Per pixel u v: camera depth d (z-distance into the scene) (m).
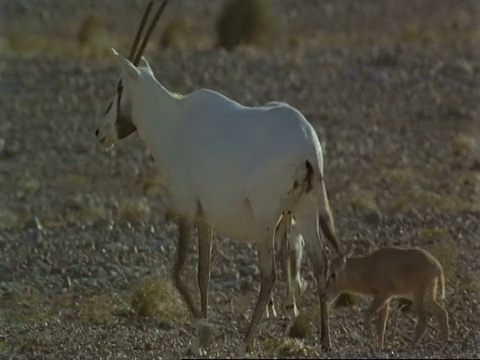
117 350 41.28
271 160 36.91
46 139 90.38
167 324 45.56
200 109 39.78
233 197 37.78
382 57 109.62
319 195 36.84
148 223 64.06
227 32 121.94
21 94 104.00
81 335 44.06
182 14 153.38
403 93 99.75
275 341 37.69
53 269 55.06
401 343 39.03
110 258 56.56
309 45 122.00
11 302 50.19
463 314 43.69
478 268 51.12
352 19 149.75
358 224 61.25
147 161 83.44
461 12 150.38
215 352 38.53
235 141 38.00
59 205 70.69
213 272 52.88
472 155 81.50
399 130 89.25
